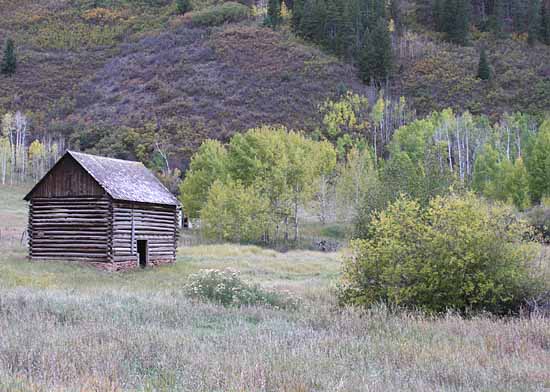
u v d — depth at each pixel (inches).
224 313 533.0
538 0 5093.5
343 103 3599.9
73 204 1136.2
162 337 383.6
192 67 4291.3
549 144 2199.8
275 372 293.1
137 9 6018.7
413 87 4138.8
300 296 712.4
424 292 589.0
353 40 4697.3
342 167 2305.6
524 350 380.2
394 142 3038.9
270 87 4001.0
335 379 290.7
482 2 5580.7
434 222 600.7
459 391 281.7
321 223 2348.7
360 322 488.7
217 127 3454.7
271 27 4997.5
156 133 3373.5
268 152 2016.5
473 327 461.1
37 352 330.0
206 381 275.9
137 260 1160.2
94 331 402.3
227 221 1807.3
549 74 4185.5
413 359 348.2
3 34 5526.6
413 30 5187.0
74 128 3688.5
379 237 635.5
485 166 2442.2
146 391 264.4
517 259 580.4
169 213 1258.6
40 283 883.4
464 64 4392.2
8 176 3321.9
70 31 5526.6
